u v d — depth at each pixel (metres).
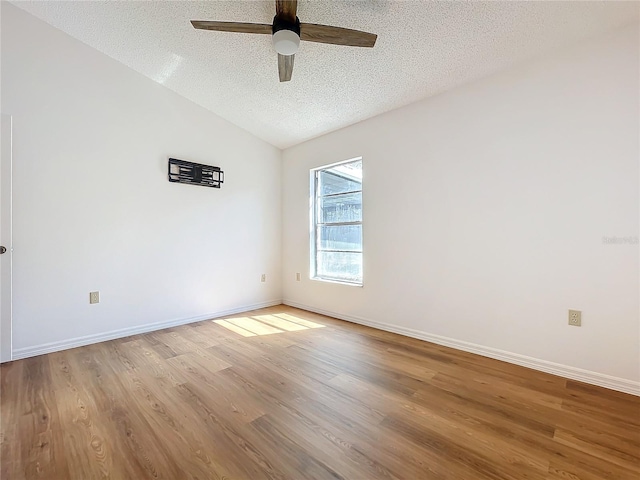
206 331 3.23
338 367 2.34
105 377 2.17
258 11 2.29
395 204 3.13
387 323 3.23
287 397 1.90
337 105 3.21
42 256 2.61
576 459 1.37
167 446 1.46
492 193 2.47
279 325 3.44
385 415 1.71
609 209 1.98
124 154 3.06
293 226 4.35
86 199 2.84
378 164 3.28
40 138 2.59
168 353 2.62
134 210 3.13
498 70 2.42
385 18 2.10
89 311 2.86
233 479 1.27
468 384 2.07
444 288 2.78
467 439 1.51
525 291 2.33
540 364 2.27
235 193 3.97
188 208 3.53
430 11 1.99
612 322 1.99
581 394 1.92
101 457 1.39
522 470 1.30
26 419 1.67
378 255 3.29
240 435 1.54
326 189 4.03
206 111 3.67
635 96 1.89
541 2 1.80
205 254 3.69
